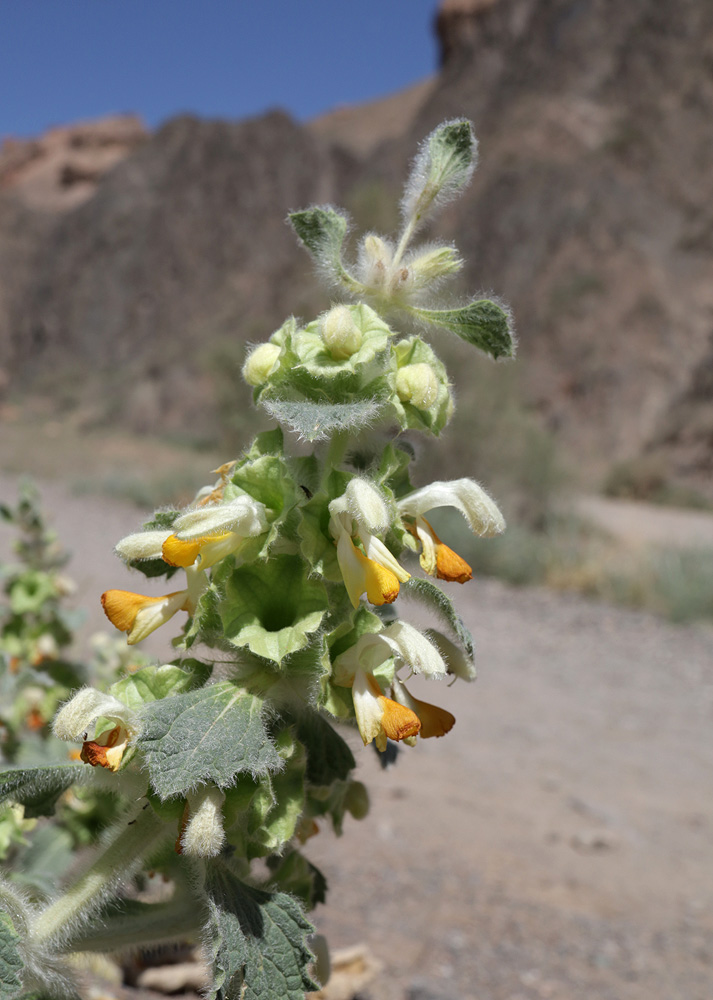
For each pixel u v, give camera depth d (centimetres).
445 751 510
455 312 137
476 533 134
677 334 2403
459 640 136
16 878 180
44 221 5331
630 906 338
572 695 668
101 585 763
